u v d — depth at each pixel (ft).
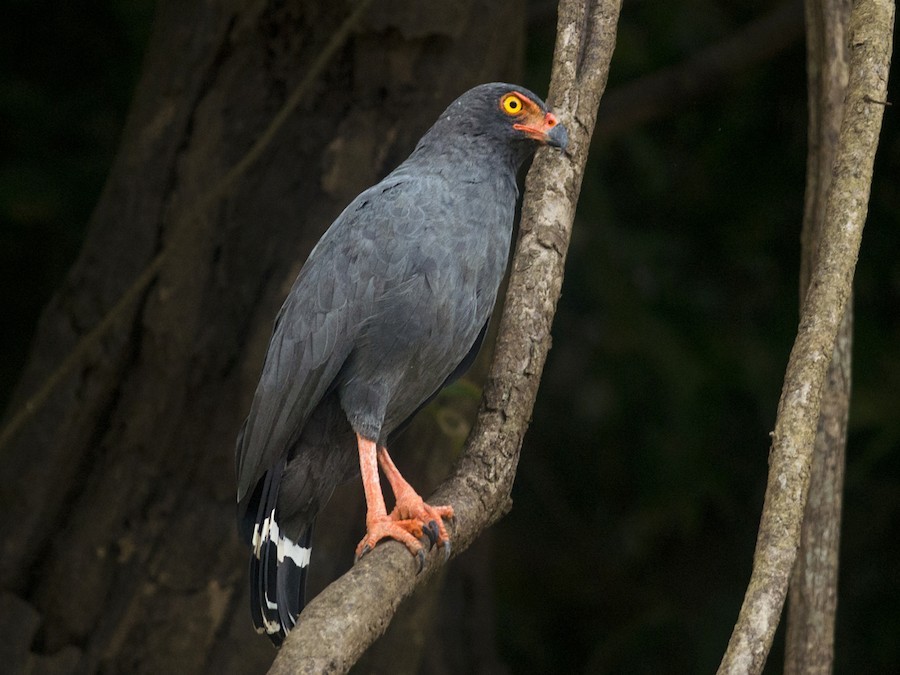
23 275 44.14
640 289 46.85
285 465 26.13
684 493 46.42
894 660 44.75
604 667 48.60
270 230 33.24
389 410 26.71
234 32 33.78
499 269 26.32
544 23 46.19
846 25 24.53
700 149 48.42
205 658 31.94
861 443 44.70
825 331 18.60
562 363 49.29
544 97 44.96
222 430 32.71
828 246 19.43
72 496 32.94
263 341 32.60
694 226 48.34
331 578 33.17
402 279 25.17
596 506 51.47
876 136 20.24
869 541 46.03
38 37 43.73
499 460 22.56
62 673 31.78
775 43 45.60
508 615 52.06
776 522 16.96
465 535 21.91
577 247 46.70
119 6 43.62
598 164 47.83
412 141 33.58
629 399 48.16
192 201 33.40
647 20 48.34
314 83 33.71
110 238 33.63
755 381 45.65
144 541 32.37
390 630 33.99
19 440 33.01
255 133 33.71
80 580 32.27
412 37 33.27
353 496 33.30
